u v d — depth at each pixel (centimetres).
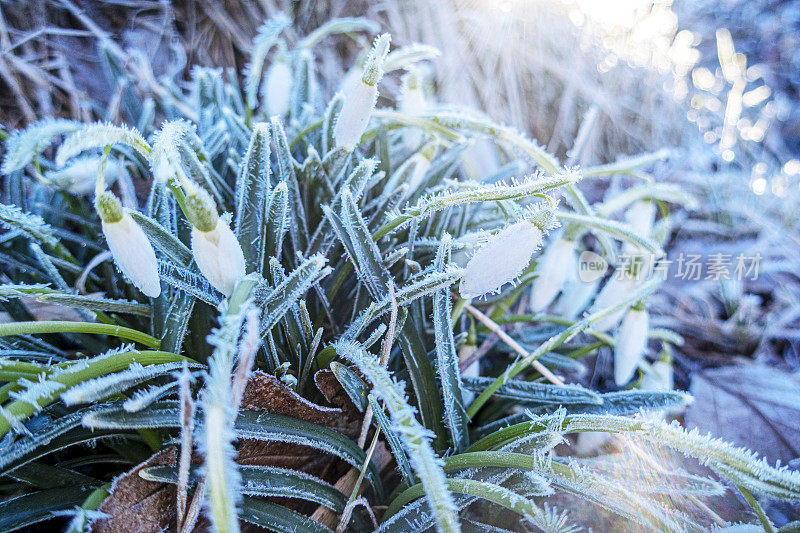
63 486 12
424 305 16
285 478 12
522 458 11
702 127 34
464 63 30
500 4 31
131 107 21
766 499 16
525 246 12
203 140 18
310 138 19
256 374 12
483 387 15
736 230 27
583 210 16
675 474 12
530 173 24
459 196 12
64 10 24
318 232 15
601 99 32
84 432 13
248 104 18
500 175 19
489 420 17
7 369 11
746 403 19
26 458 12
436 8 30
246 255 13
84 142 10
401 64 17
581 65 32
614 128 32
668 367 17
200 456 12
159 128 23
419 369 14
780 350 23
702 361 22
